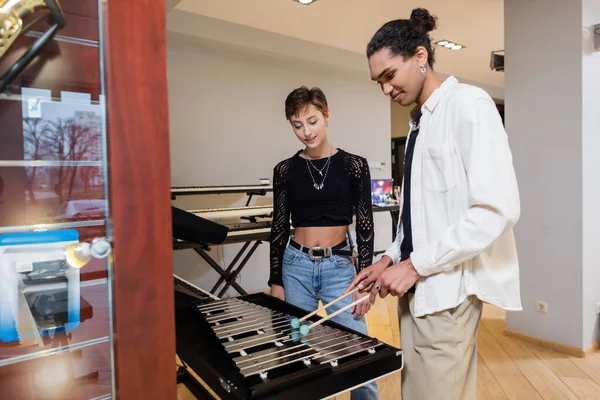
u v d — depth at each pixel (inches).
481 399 80.5
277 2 133.6
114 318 19.6
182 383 58.8
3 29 18.4
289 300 62.6
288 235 66.1
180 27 139.9
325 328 39.6
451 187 39.1
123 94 19.2
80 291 20.1
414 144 45.3
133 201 19.6
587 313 100.1
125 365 19.7
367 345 34.4
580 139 96.7
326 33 162.6
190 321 43.8
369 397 58.6
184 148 155.7
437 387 40.2
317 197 61.3
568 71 98.1
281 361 31.3
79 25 19.4
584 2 95.7
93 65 19.4
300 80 188.1
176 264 153.3
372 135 219.5
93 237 19.8
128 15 19.2
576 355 99.6
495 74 229.0
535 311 107.3
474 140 36.0
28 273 19.9
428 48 41.5
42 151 19.9
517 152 108.7
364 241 62.6
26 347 20.0
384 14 143.0
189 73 155.7
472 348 42.8
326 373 29.2
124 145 19.3
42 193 20.1
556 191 101.7
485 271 40.0
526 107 106.4
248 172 172.1
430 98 41.3
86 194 19.9
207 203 162.2
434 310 39.3
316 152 62.3
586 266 99.1
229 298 50.7
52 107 19.7
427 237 41.3
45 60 19.4
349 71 194.5
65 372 20.3
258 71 174.2
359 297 49.4
